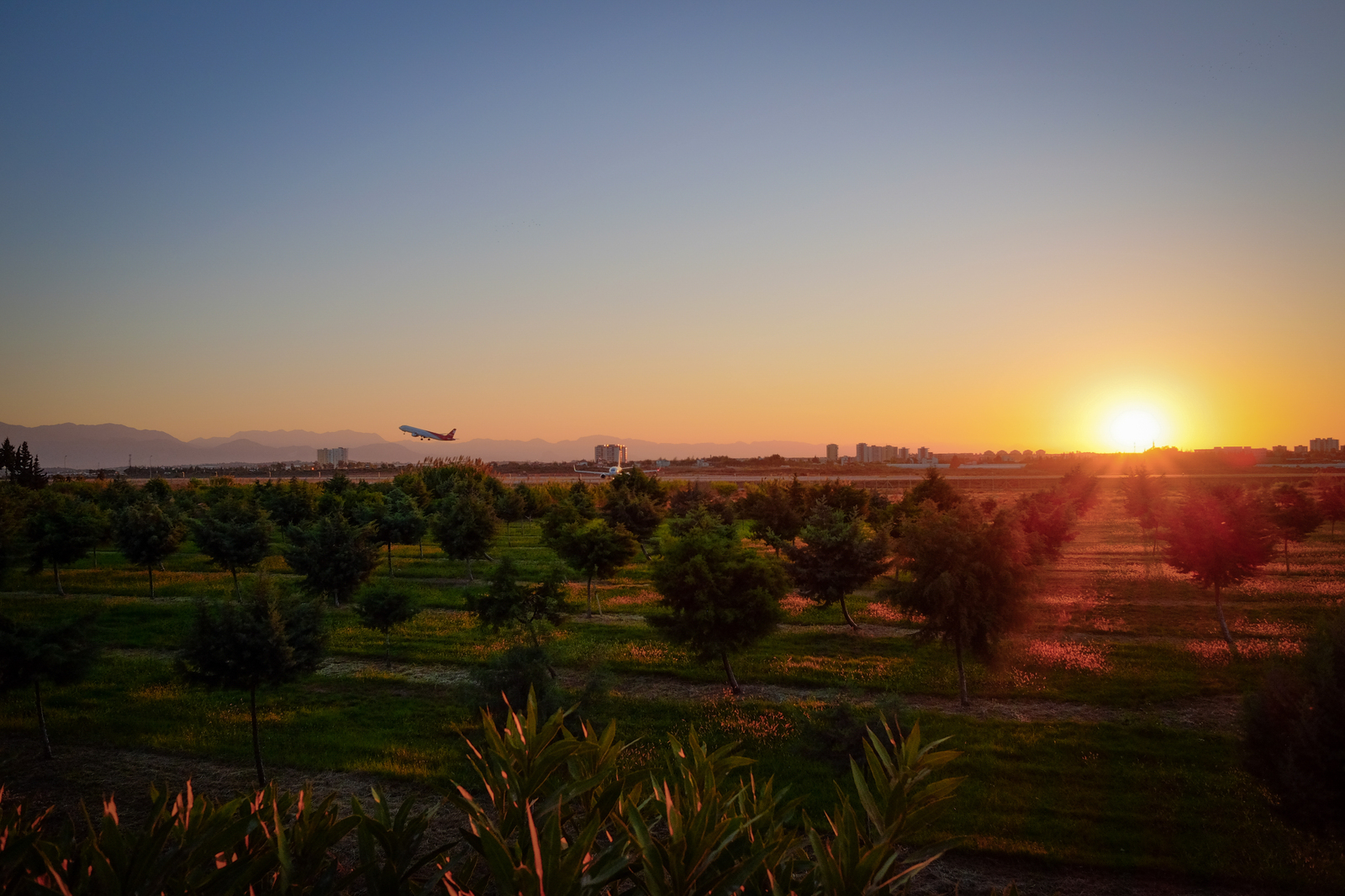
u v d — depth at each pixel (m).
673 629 22.41
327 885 4.30
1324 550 49.47
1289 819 11.75
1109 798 14.55
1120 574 40.69
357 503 62.78
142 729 19.45
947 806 4.17
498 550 55.97
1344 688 11.01
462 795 4.23
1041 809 14.18
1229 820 13.59
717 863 4.12
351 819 4.56
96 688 22.98
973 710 20.41
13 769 16.98
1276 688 11.88
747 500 58.12
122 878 3.92
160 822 4.09
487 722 4.47
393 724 19.94
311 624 17.97
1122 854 12.66
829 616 33.59
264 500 68.12
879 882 3.79
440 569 46.94
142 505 47.25
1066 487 71.69
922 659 25.64
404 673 24.83
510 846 3.92
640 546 50.81
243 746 18.34
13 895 4.12
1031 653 25.45
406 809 4.72
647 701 21.41
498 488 85.00
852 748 15.34
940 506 50.03
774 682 23.72
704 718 19.81
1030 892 11.88
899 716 15.98
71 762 17.39
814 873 3.96
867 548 30.62
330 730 19.45
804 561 31.14
